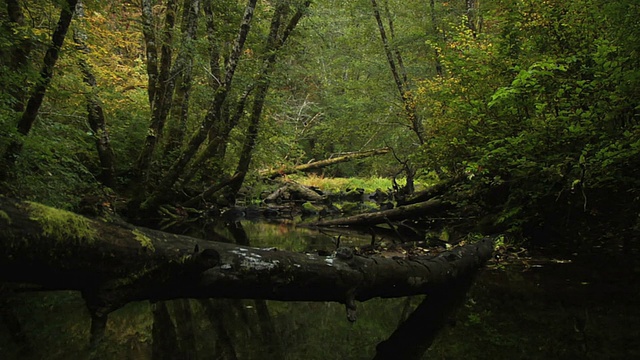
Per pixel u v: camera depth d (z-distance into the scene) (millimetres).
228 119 12414
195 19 9398
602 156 4660
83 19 8172
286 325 3707
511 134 6215
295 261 3301
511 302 3980
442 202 9156
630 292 4055
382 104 14586
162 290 2854
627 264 5066
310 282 3314
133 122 11125
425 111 11750
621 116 5105
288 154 19516
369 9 14023
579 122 5086
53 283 2551
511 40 6551
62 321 3633
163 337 3363
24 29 5512
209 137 12820
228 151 15023
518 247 6199
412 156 9188
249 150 13117
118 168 10414
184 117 11305
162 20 11883
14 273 2416
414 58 13922
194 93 11672
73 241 2443
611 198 5941
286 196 16812
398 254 6129
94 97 8453
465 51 6930
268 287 3172
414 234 8945
